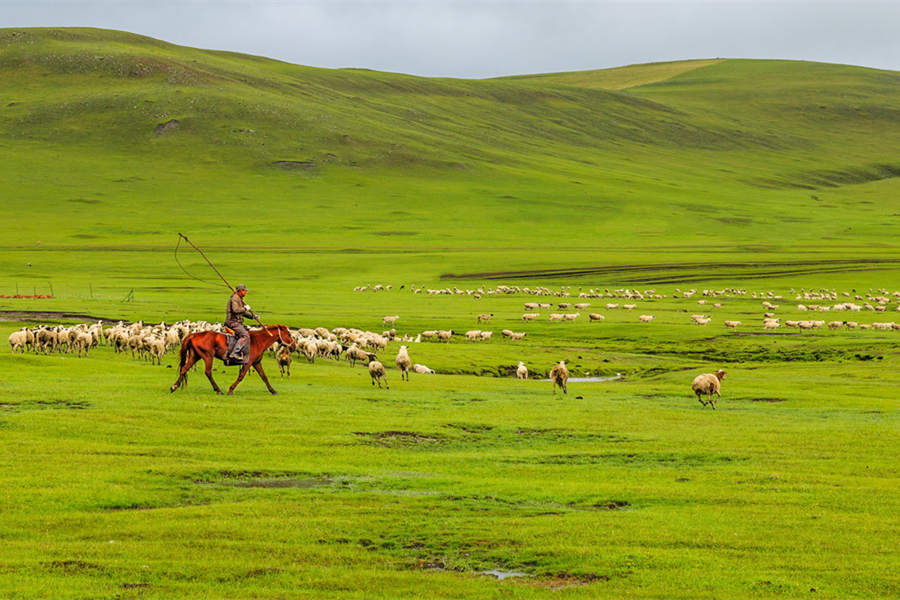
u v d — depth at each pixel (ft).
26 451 69.00
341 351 176.96
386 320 260.62
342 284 400.26
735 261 476.95
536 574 48.01
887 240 611.06
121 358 150.41
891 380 154.71
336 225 631.97
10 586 43.29
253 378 124.06
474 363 188.14
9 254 488.02
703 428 94.99
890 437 89.20
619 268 456.04
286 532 53.21
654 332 246.47
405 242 574.15
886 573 47.73
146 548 49.88
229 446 76.07
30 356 126.72
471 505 60.59
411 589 45.06
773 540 53.42
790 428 95.20
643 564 49.03
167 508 57.41
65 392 95.30
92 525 53.47
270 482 65.72
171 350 166.09
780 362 204.03
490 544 52.49
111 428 78.64
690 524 56.59
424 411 100.53
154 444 74.95
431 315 283.79
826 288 391.65
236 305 101.65
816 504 61.82
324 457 74.64
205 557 48.78
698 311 307.78
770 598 44.45
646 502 62.64
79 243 543.80
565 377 126.21
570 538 53.31
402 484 66.33
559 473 71.92
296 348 163.84
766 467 75.05
